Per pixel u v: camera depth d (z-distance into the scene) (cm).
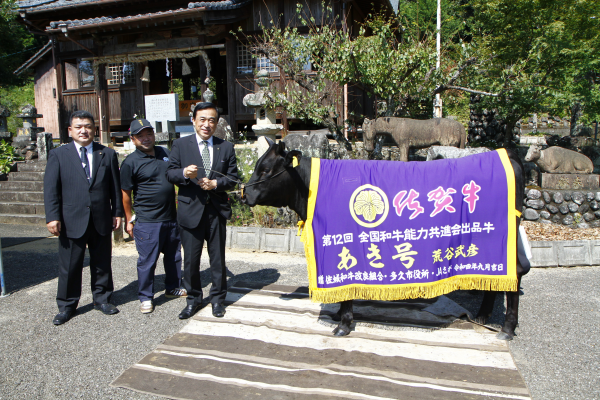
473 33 901
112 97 1296
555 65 776
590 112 882
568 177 696
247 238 613
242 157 739
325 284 320
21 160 1041
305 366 290
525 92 714
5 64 1830
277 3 1095
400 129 658
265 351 312
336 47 701
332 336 335
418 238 318
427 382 268
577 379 277
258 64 1117
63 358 314
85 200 377
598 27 842
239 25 1130
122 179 400
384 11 1141
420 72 700
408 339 328
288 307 395
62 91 1317
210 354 308
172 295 443
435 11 1308
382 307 391
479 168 320
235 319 369
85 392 270
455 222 318
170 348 318
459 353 306
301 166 329
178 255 434
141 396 262
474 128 1034
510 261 316
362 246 320
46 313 401
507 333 329
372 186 320
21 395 268
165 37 1154
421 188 318
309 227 321
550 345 322
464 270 323
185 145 374
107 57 1178
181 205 370
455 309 381
